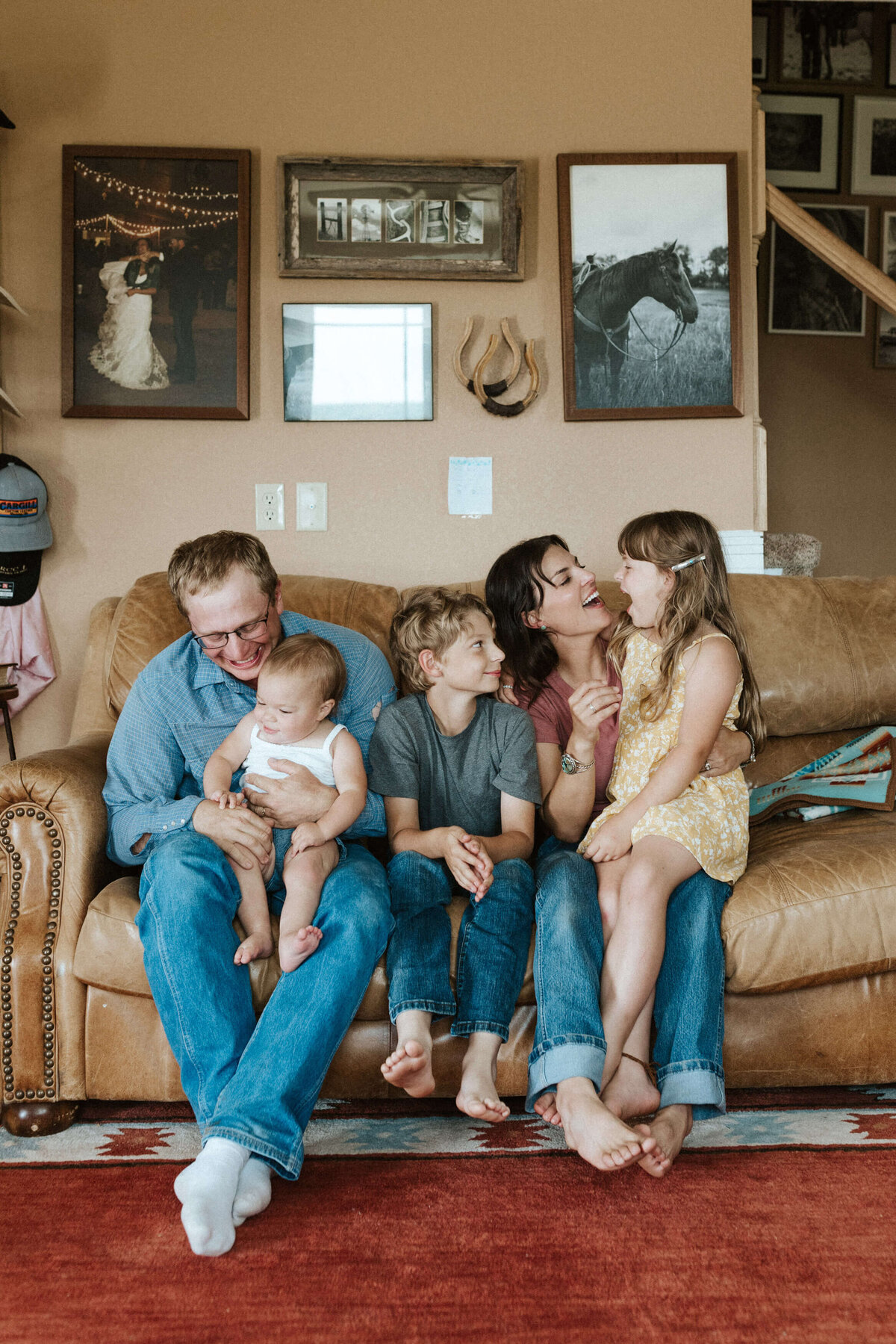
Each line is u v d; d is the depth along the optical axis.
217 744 1.75
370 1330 1.04
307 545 2.60
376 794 1.73
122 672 2.09
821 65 4.23
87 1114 1.63
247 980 1.47
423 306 2.61
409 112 2.61
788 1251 1.17
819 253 2.90
